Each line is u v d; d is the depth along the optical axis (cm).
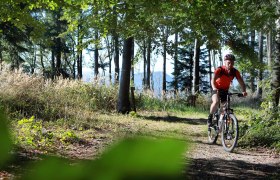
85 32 1147
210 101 1853
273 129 779
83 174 27
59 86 1274
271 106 843
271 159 650
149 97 1653
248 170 558
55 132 759
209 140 800
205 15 747
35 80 1155
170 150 27
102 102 1339
